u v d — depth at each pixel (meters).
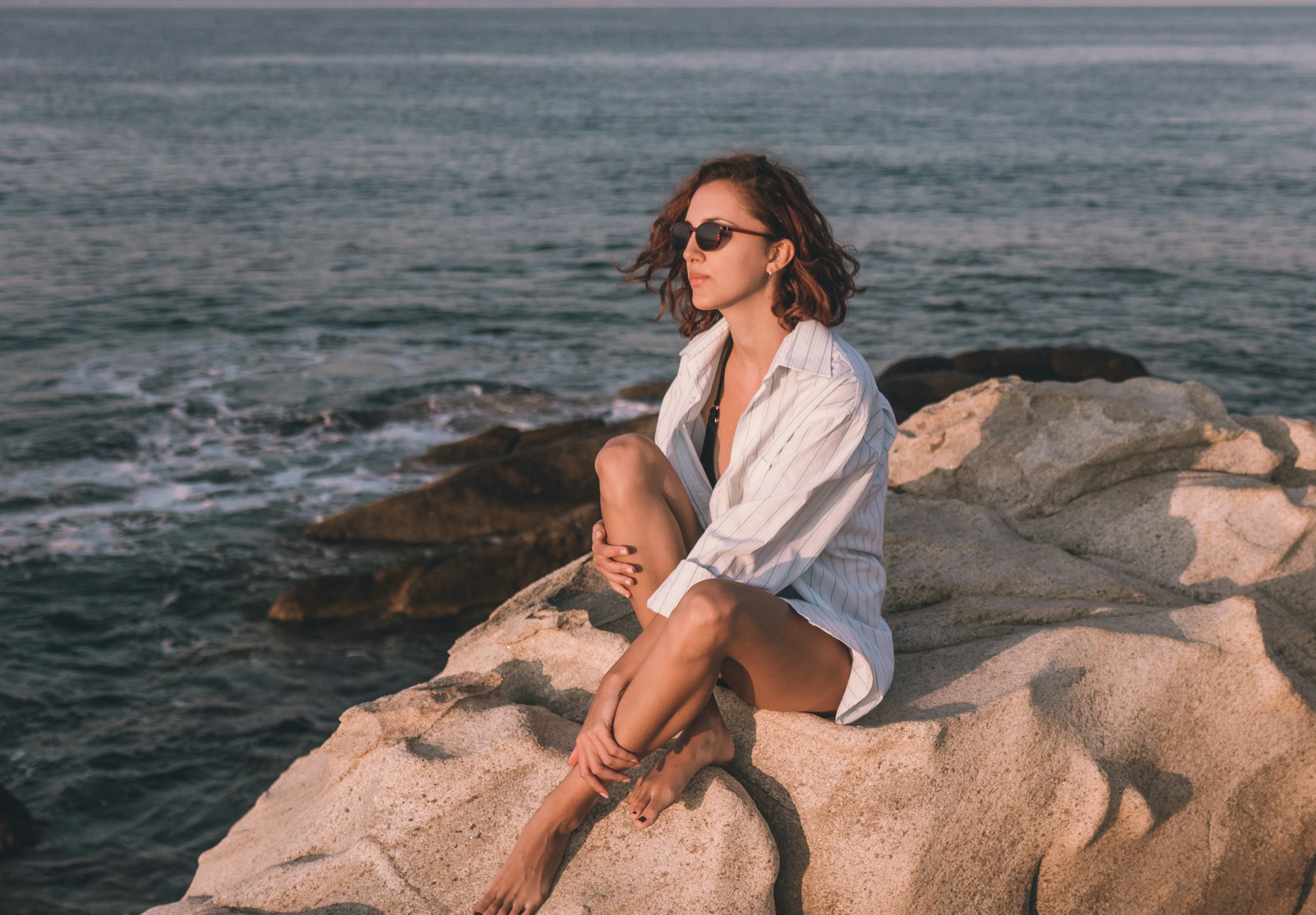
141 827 6.53
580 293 21.22
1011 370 12.88
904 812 2.40
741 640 2.22
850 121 54.41
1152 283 21.70
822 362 2.50
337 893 2.53
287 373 15.55
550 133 49.06
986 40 195.25
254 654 8.34
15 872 6.12
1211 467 3.95
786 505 2.43
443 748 2.66
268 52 139.12
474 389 14.84
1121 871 2.73
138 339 17.08
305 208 30.02
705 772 2.49
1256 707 2.84
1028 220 28.88
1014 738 2.50
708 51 147.88
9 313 18.33
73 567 9.56
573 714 2.90
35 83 75.31
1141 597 3.30
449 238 26.50
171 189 32.34
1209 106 62.34
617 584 2.64
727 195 2.50
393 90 74.38
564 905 2.37
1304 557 3.41
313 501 10.98
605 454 2.60
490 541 9.81
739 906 2.37
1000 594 3.39
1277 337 17.86
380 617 8.75
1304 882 3.03
